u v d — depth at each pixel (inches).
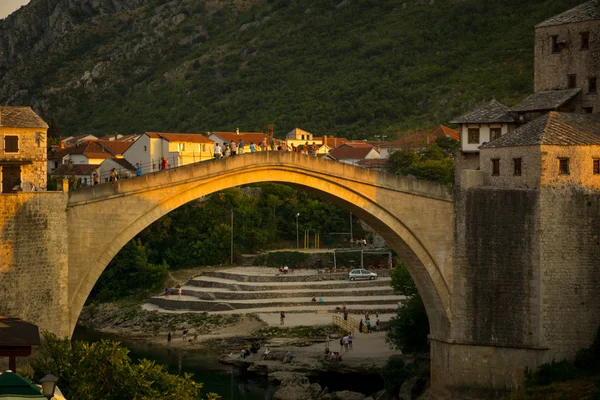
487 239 3085.6
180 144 6402.6
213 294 5403.5
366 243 6402.6
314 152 3567.9
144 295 5753.0
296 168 3029.0
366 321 4608.8
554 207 3002.0
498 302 3063.5
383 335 4485.7
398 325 3612.2
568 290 3009.4
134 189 2719.0
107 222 2672.2
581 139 3021.7
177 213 6368.1
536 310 3002.0
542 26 3447.3
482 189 3097.9
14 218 2500.0
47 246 2556.6
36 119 2869.1
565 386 2866.6
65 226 2593.5
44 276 2551.7
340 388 3641.7
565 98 3321.9
